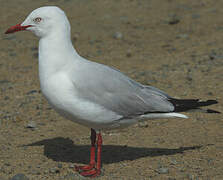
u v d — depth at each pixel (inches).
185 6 1025.5
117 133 468.8
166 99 390.3
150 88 392.5
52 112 537.6
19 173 373.1
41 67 362.6
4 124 503.2
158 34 869.2
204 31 854.5
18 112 538.3
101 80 363.3
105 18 983.0
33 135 470.3
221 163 375.9
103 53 782.5
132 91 375.6
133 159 400.2
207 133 445.4
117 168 381.7
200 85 581.6
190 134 447.5
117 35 865.5
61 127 491.8
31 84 647.1
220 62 669.9
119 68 692.7
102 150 427.2
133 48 801.6
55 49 360.2
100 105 360.5
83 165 394.9
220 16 933.2
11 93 610.2
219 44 766.5
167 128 470.0
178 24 912.3
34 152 425.7
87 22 960.3
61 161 404.2
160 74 642.8
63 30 362.9
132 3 1087.0
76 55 374.0
